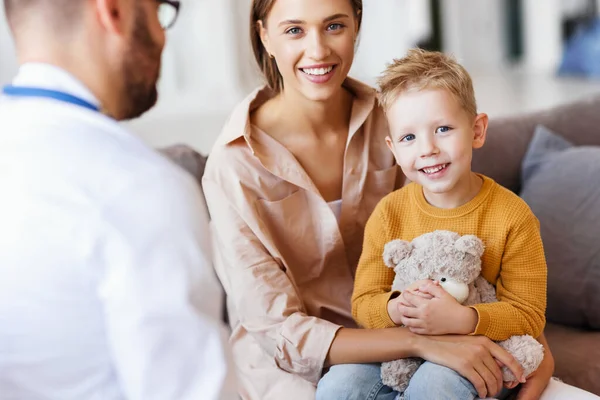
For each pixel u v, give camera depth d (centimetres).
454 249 132
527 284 134
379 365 139
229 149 154
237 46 751
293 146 159
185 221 84
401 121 137
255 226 150
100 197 82
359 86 161
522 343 130
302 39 148
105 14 88
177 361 81
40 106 87
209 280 85
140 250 81
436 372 127
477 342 129
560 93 739
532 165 199
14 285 80
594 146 214
